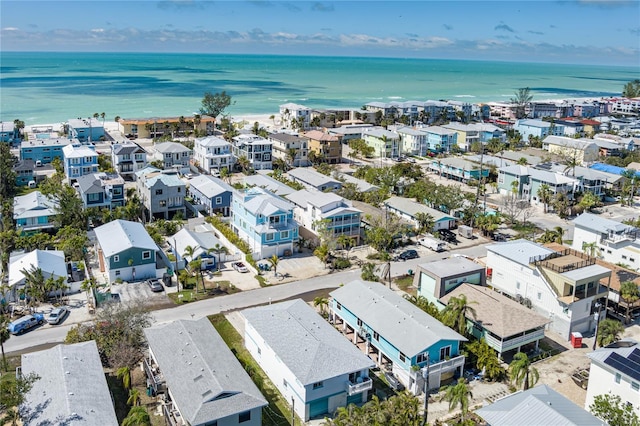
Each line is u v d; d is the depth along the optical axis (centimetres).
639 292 5991
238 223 8331
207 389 4006
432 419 4319
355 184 10550
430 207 9919
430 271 5966
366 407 3903
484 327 5169
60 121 18875
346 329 5712
